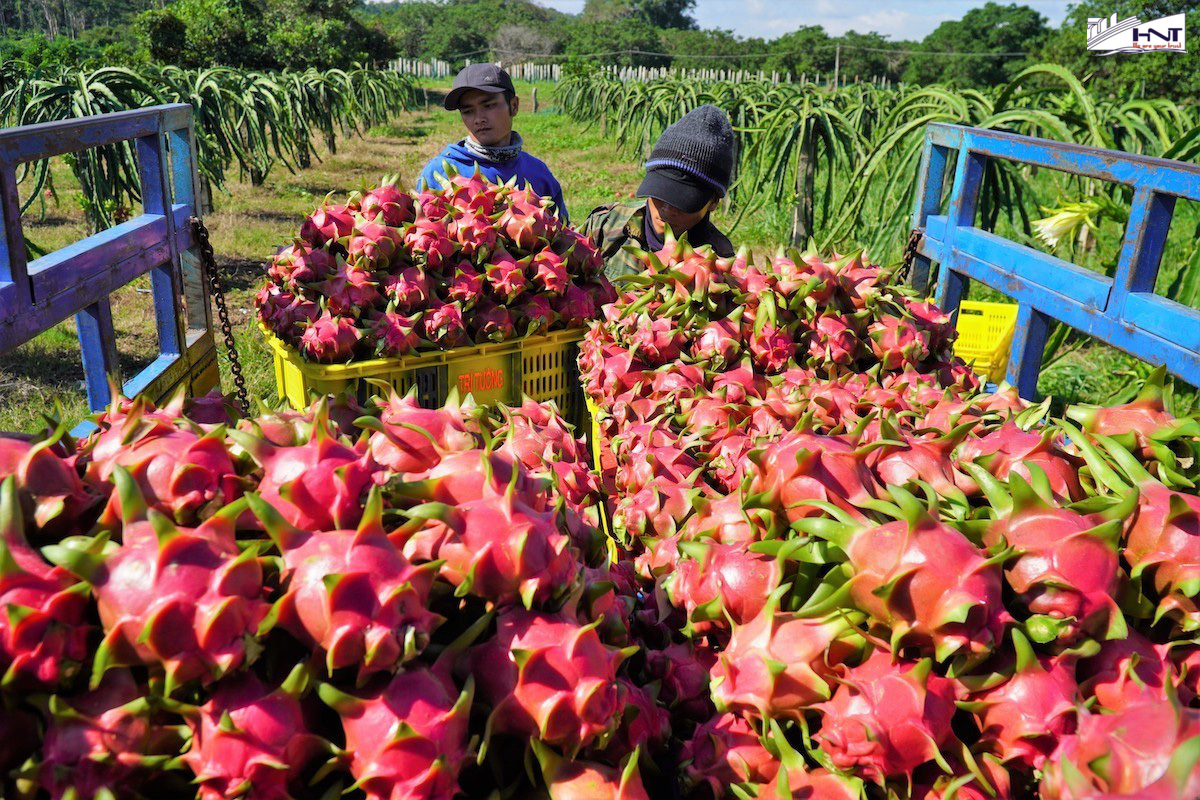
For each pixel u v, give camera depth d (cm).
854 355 232
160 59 2659
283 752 100
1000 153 312
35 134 212
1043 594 112
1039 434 149
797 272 234
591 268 317
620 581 153
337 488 112
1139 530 123
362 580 100
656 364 232
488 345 290
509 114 438
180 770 105
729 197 1102
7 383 550
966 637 109
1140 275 246
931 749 109
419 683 105
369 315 280
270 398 518
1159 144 641
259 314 303
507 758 117
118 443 121
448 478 120
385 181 297
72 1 13012
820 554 123
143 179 288
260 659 106
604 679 110
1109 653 116
